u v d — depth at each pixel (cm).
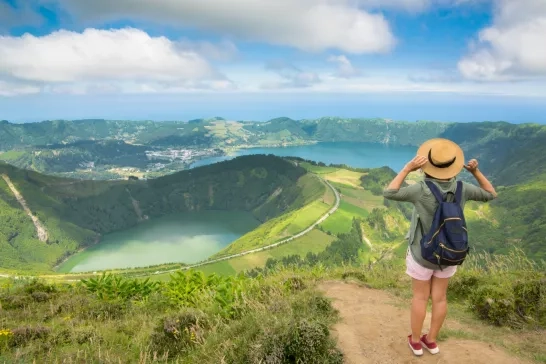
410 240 468
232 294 850
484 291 707
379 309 691
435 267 447
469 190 448
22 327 818
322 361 475
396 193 450
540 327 620
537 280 709
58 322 967
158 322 779
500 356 484
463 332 582
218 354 571
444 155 434
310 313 618
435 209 437
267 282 981
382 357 486
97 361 645
